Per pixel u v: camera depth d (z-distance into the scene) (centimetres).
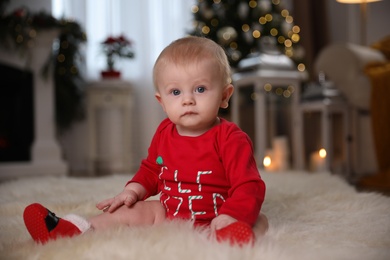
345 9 488
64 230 91
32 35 339
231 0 396
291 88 309
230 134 99
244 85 313
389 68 280
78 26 368
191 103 96
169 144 104
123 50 407
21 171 338
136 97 430
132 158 422
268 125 317
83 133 412
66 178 216
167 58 99
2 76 344
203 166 99
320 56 316
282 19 407
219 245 77
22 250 81
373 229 105
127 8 426
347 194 153
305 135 323
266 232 97
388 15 493
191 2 439
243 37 392
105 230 90
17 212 133
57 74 374
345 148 303
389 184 250
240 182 93
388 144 266
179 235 82
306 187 169
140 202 104
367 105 291
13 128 352
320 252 80
